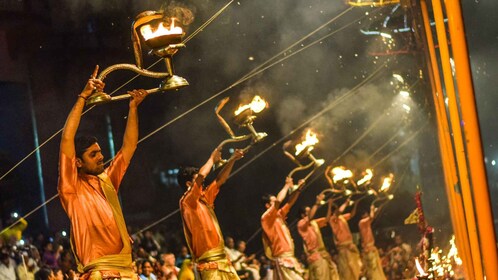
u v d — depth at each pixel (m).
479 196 6.18
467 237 9.69
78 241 7.39
